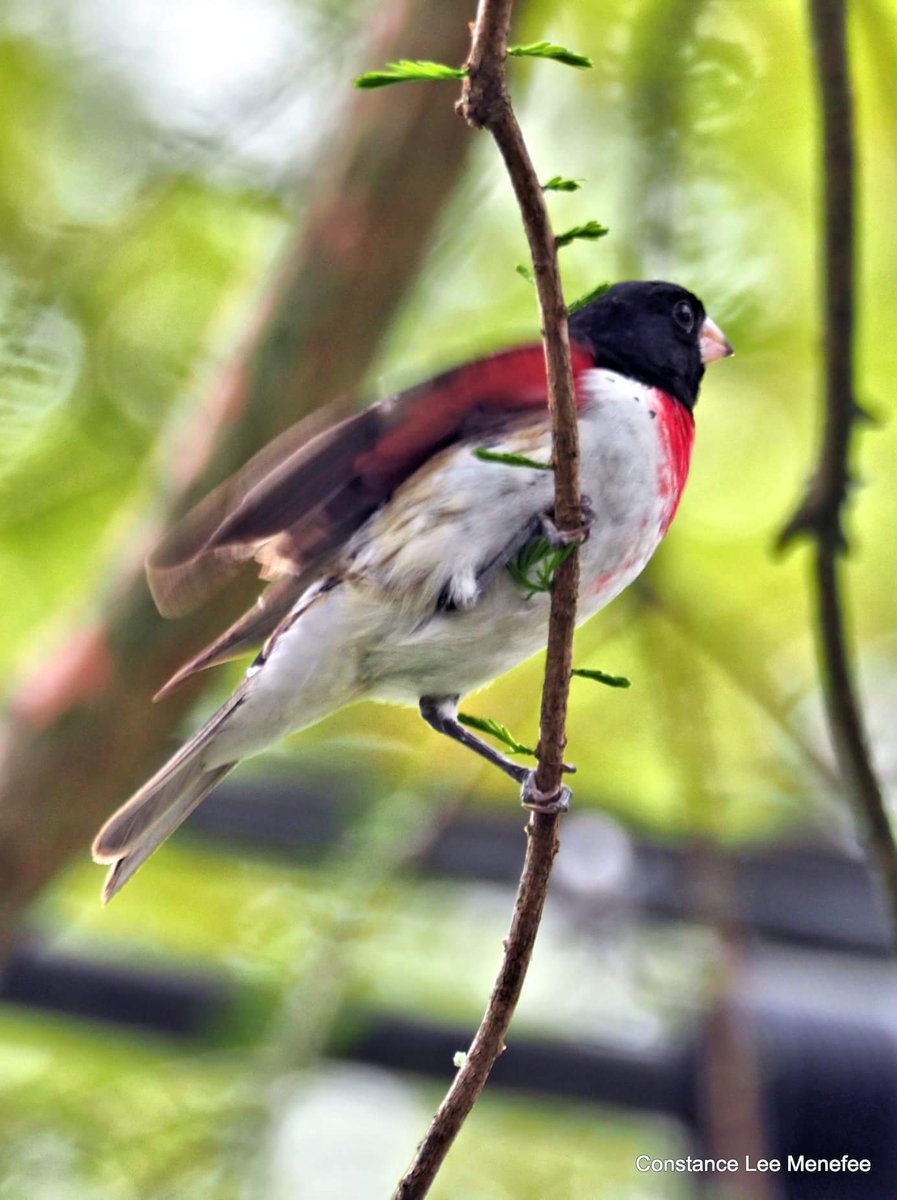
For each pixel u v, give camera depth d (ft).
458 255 28.81
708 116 25.38
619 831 28.73
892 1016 25.95
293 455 18.63
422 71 13.07
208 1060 23.65
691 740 27.48
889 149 30.50
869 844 22.13
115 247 25.34
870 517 32.53
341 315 26.86
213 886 28.35
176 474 26.96
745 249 26.03
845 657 22.35
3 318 24.34
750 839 30.50
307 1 26.81
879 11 27.86
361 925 23.44
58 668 27.30
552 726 15.60
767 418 31.48
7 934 26.63
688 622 28.58
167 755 27.86
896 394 31.42
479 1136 28.14
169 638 26.94
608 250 26.20
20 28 27.14
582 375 22.16
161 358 27.53
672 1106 25.36
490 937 28.35
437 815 26.45
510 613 20.85
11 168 26.32
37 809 27.04
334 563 21.09
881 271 31.04
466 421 20.70
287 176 26.94
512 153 13.44
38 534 28.04
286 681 21.29
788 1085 25.23
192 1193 22.31
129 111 26.55
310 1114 28.84
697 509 31.73
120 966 26.37
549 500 20.44
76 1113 23.21
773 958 28.94
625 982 26.91
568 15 26.89
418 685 21.86
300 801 28.55
